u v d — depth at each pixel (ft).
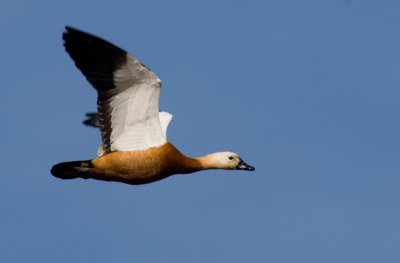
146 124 56.49
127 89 55.01
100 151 57.67
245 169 61.00
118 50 53.21
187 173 59.67
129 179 57.21
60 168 56.85
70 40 53.26
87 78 54.08
